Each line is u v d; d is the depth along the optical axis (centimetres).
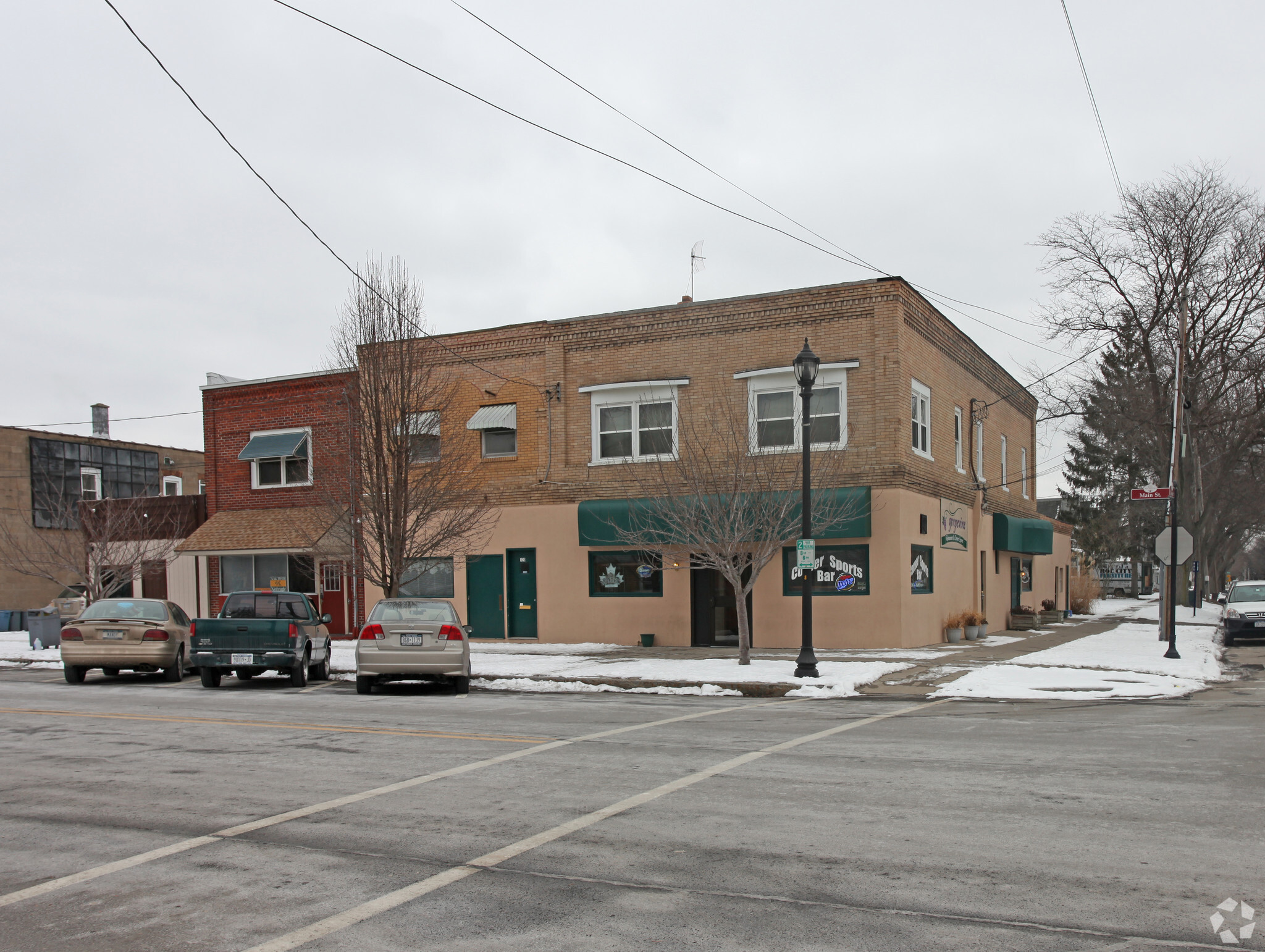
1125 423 3838
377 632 1608
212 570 2914
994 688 1541
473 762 942
